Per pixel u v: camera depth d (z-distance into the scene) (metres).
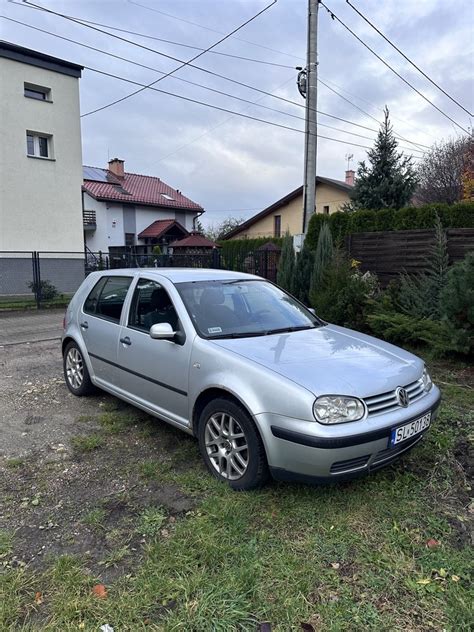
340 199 27.17
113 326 4.20
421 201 25.22
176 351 3.40
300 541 2.46
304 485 2.99
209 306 3.67
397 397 2.82
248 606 2.01
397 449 2.82
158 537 2.52
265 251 12.95
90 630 1.89
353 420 2.60
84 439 3.81
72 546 2.45
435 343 6.04
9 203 16.61
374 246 9.06
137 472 3.26
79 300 4.93
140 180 36.22
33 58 16.75
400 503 2.81
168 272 4.12
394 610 2.01
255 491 2.91
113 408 4.59
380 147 18.84
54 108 17.64
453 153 24.42
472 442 3.70
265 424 2.72
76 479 3.18
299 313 4.17
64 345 5.16
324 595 2.09
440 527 2.59
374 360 3.12
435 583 2.16
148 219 33.03
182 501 2.88
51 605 2.03
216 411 3.06
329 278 7.99
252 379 2.83
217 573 2.22
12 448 3.70
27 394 5.11
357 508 2.75
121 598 2.06
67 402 4.81
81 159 18.72
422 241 8.20
